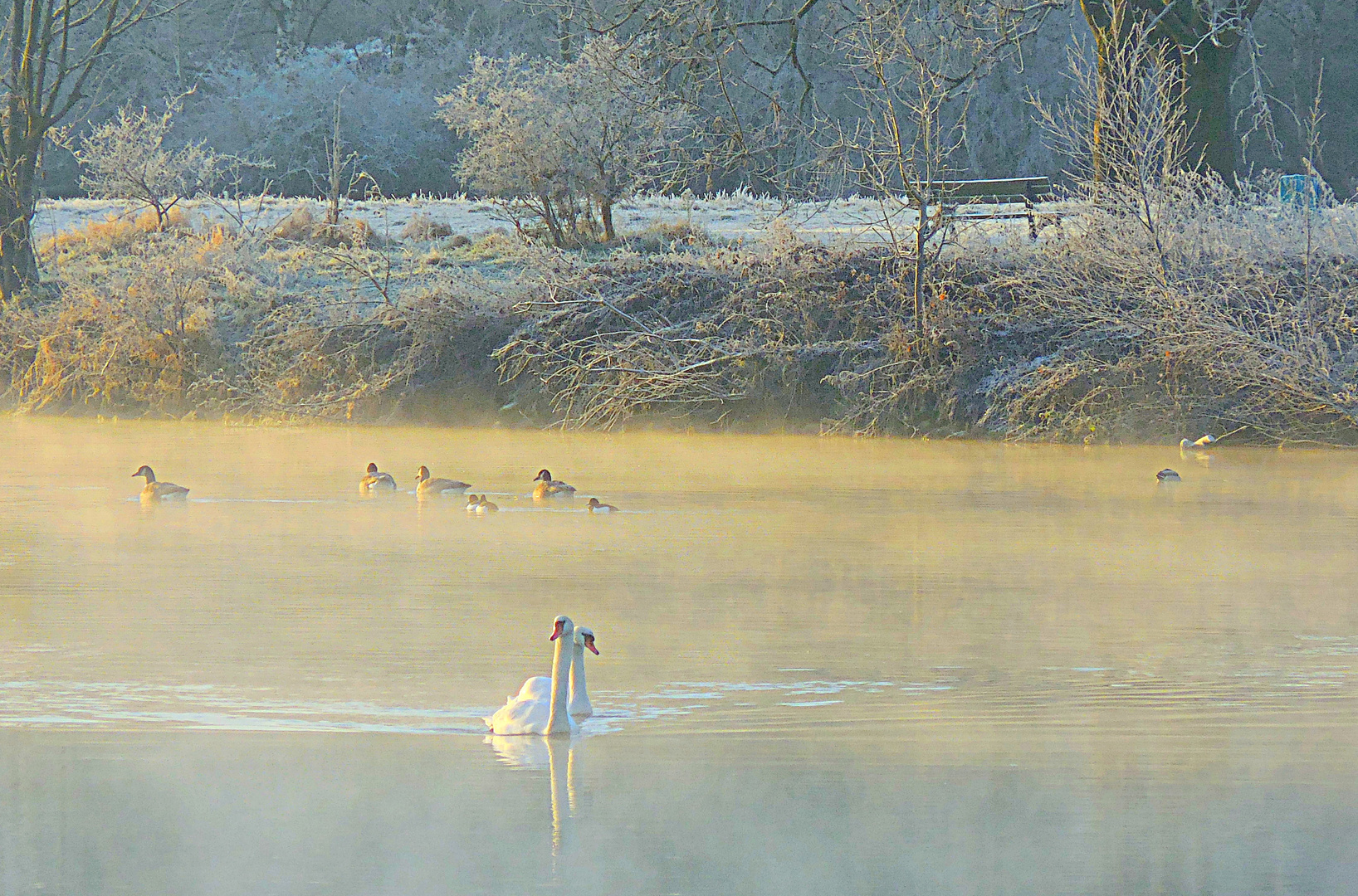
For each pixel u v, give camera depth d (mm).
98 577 30000
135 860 14891
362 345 68250
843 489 44688
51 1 82500
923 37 65000
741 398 62188
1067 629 25062
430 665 22562
